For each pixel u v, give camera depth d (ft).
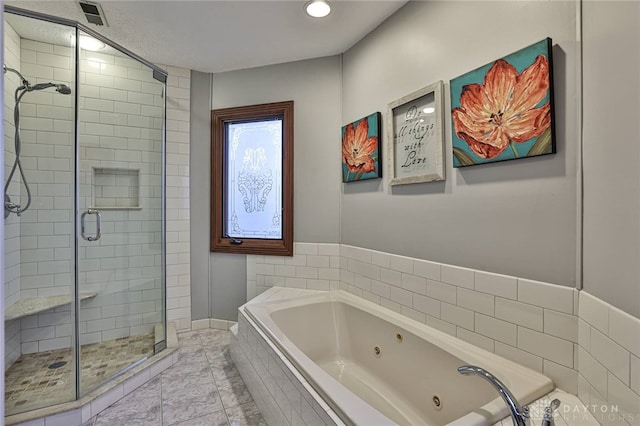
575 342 3.78
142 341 8.09
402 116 6.44
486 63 4.80
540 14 4.11
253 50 8.33
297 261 8.95
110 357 7.22
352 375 6.82
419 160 6.03
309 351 7.23
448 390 4.95
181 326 9.54
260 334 6.02
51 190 6.94
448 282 5.44
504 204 4.58
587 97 3.52
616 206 3.01
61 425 5.31
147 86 8.47
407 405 5.64
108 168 7.89
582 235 3.67
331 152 8.59
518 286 4.39
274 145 9.37
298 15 6.77
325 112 8.66
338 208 8.54
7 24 6.43
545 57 3.98
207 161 9.74
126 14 6.72
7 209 6.53
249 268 9.46
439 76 5.62
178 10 6.59
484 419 3.40
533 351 4.22
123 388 6.27
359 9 6.56
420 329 5.75
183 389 6.57
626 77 2.84
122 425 5.46
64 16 6.75
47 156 6.91
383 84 6.98
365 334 6.96
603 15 3.20
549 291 4.04
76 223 6.72
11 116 6.62
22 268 6.86
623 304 2.91
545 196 4.09
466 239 5.16
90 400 5.63
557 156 3.96
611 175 3.08
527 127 4.19
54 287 7.02
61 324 7.14
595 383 3.38
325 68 8.65
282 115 9.23
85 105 7.61
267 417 5.51
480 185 4.93
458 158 5.17
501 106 4.50
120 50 7.30
